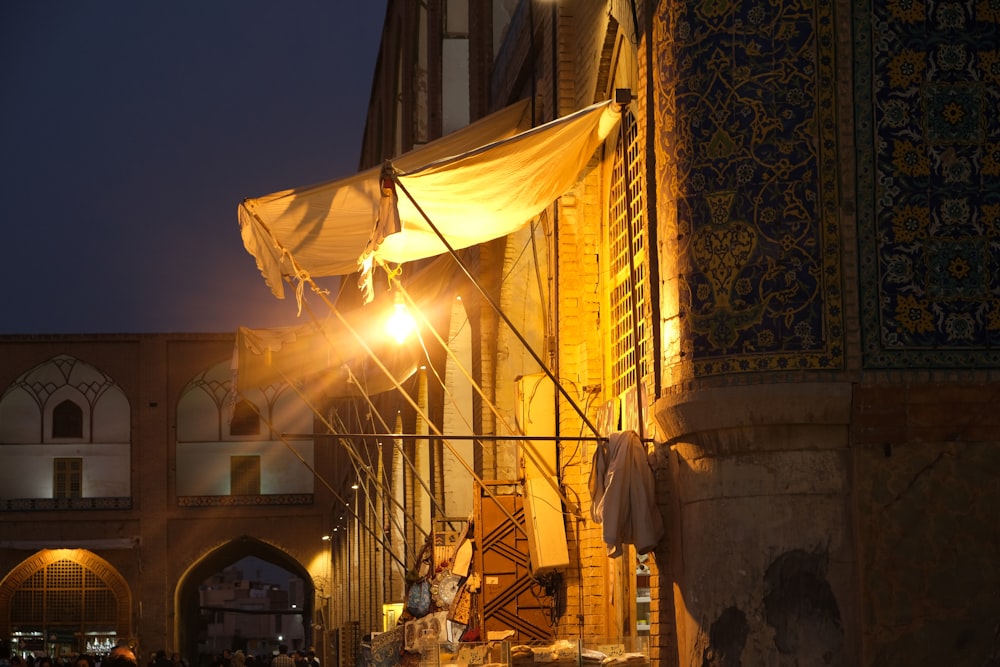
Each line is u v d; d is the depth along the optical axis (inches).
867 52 307.7
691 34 322.0
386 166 346.0
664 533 340.5
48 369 1782.7
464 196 386.0
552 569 480.4
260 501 1790.1
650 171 346.0
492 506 504.1
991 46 309.9
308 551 1791.3
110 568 1745.8
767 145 308.8
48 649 1718.8
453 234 413.1
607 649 399.5
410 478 853.2
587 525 466.6
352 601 1355.8
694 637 315.6
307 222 415.2
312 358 629.0
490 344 613.0
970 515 295.7
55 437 1774.1
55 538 1739.7
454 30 862.5
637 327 365.7
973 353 300.5
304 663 1113.4
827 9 309.6
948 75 308.2
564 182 399.2
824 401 297.6
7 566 1728.6
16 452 1765.5
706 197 314.8
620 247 451.5
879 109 306.5
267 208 411.2
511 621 496.1
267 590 4109.3
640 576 457.7
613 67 450.6
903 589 292.7
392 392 935.7
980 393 297.6
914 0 309.4
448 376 732.0
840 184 305.4
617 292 456.8
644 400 379.2
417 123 947.3
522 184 388.5
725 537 308.0
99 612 1742.1
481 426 608.7
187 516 1771.7
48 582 1742.1
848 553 297.6
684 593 323.3
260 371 623.2
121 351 1785.2
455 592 515.8
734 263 309.1
